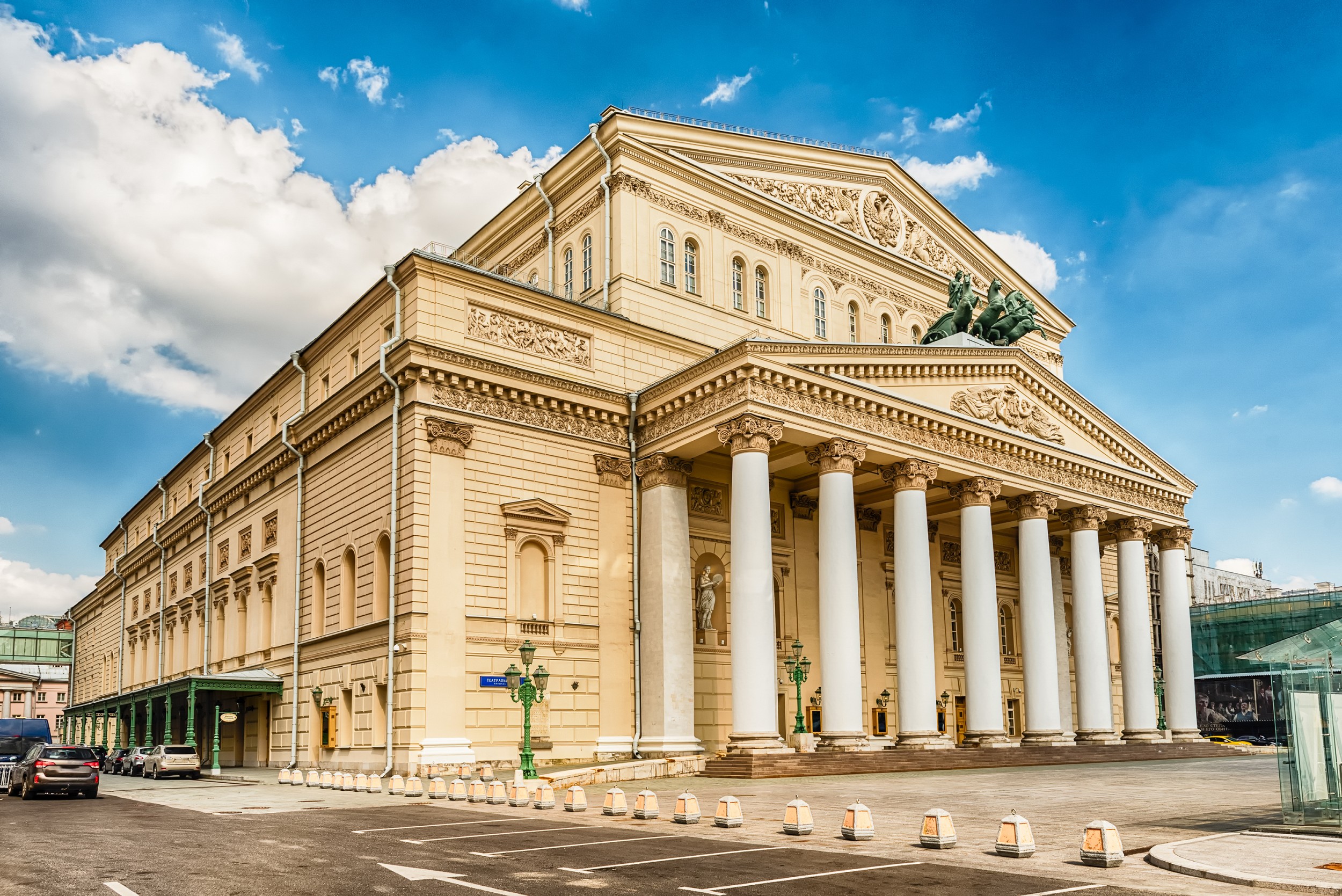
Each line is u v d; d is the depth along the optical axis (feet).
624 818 88.43
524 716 121.90
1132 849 66.49
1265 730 377.91
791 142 200.13
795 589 181.16
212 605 210.18
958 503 173.78
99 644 320.29
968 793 108.27
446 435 143.23
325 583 163.84
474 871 58.70
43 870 60.44
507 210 197.67
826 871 58.39
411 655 134.92
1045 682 176.24
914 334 217.15
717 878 55.88
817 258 200.75
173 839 75.87
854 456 153.07
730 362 146.61
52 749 124.26
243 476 195.31
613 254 171.32
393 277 149.79
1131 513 201.05
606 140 175.83
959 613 211.82
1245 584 489.67
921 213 226.38
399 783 118.93
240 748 190.29
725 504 171.83
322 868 59.93
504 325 152.97
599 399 158.40
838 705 144.05
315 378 180.65
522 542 148.46
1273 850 61.93
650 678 152.56
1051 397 190.70
